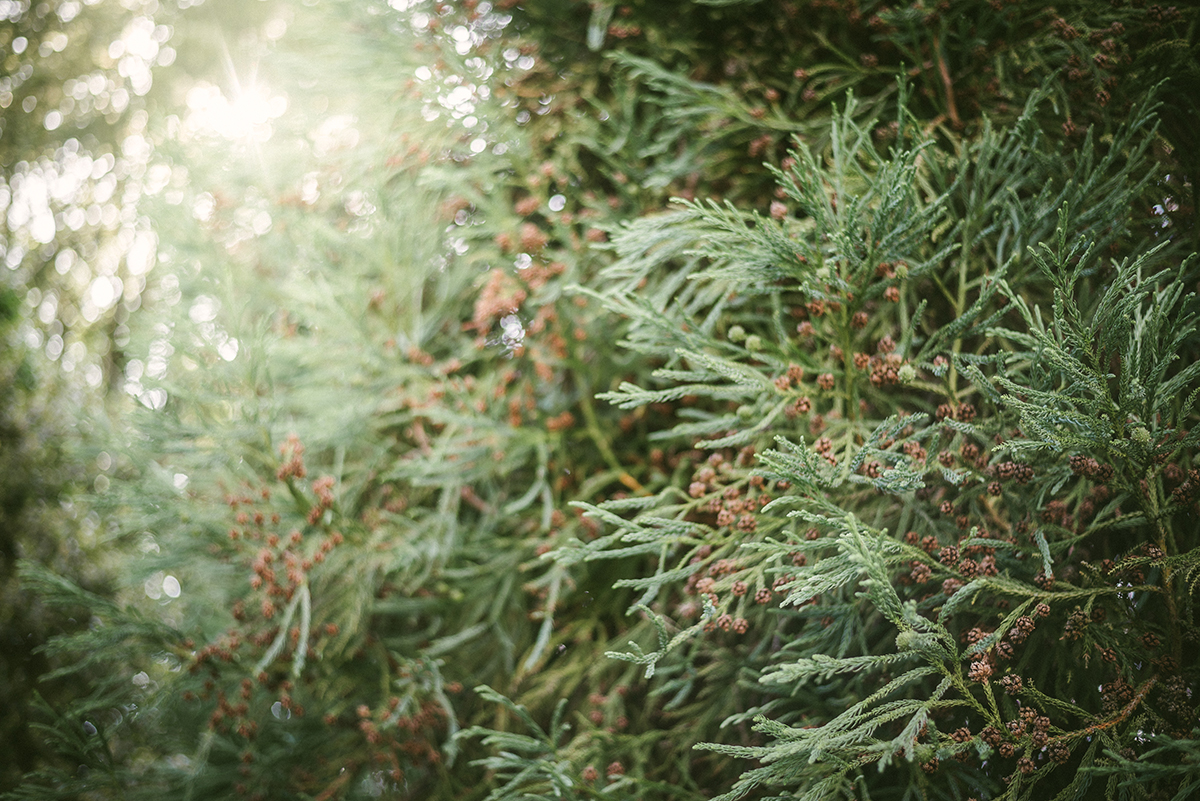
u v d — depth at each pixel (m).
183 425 2.43
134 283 4.02
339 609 2.59
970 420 1.68
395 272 2.71
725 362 1.76
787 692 1.83
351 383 2.63
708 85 2.32
